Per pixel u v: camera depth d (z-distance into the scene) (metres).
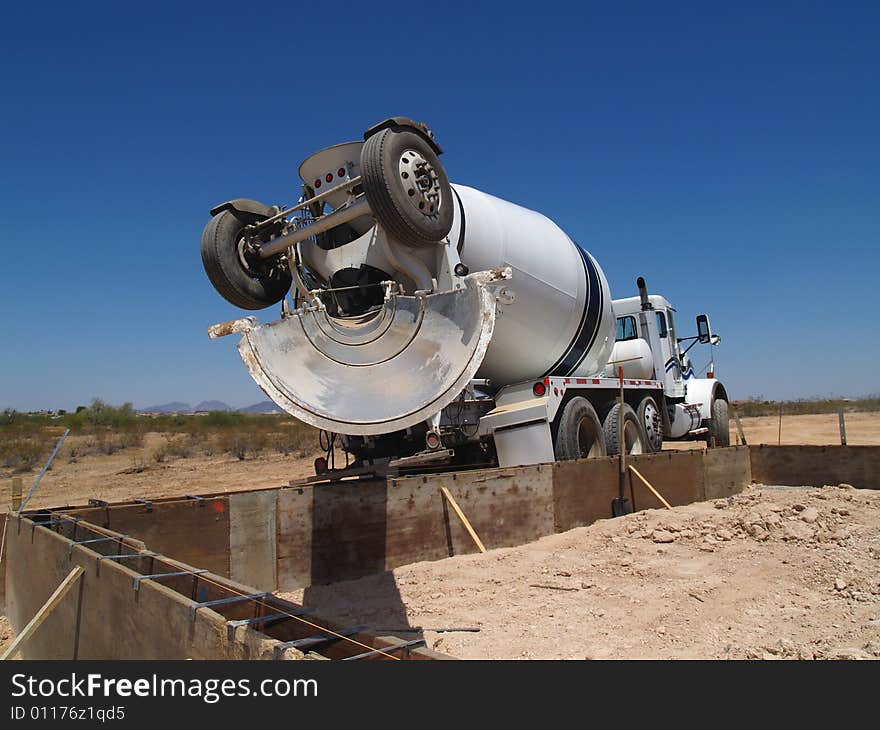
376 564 6.98
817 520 7.73
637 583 5.99
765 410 51.03
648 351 14.27
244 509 6.52
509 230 9.53
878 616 4.73
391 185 5.49
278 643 2.41
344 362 5.64
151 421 39.22
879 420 36.25
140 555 4.21
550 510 8.45
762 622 4.82
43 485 15.12
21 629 5.23
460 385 4.68
